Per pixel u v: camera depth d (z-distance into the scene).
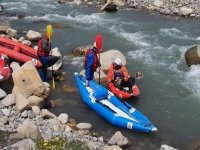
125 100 14.51
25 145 10.52
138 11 25.56
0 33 19.39
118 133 12.02
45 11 24.56
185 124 13.41
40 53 15.12
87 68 14.39
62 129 12.14
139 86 15.73
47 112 12.76
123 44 19.72
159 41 20.28
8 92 13.87
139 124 12.56
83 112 13.65
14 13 23.70
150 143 12.22
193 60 17.39
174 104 14.57
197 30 22.42
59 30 21.25
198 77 16.58
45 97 13.41
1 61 14.46
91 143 11.47
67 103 14.11
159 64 17.62
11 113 12.60
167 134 12.79
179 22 23.83
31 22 22.25
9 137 11.05
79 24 22.38
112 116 12.92
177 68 17.34
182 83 16.05
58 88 15.06
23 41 18.52
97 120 13.24
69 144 11.20
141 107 14.29
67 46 19.06
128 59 17.98
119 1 26.83
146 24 22.92
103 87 14.57
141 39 20.45
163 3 26.56
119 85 14.62
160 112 14.05
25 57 15.87
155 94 15.19
